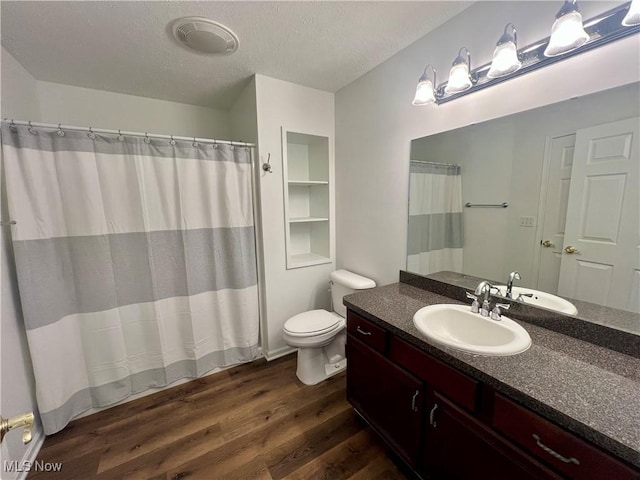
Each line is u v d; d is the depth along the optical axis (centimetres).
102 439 156
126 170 171
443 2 130
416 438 118
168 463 141
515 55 107
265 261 220
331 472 135
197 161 191
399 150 181
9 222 134
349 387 163
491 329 119
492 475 90
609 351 98
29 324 144
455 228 153
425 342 108
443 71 148
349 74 201
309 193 275
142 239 178
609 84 97
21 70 168
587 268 106
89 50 156
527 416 78
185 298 196
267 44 158
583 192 106
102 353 173
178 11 128
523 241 125
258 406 179
